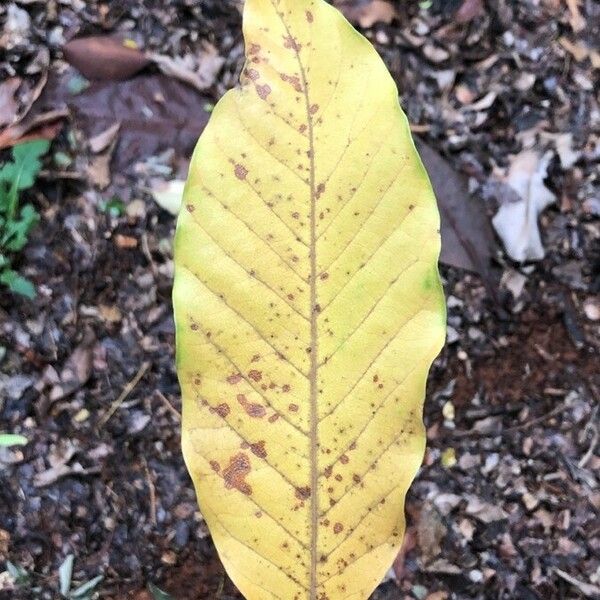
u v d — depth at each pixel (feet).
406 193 0.75
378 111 0.75
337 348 0.77
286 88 0.76
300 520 0.79
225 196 0.76
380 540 0.79
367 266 0.76
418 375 0.77
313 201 0.76
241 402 0.77
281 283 0.76
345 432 0.78
